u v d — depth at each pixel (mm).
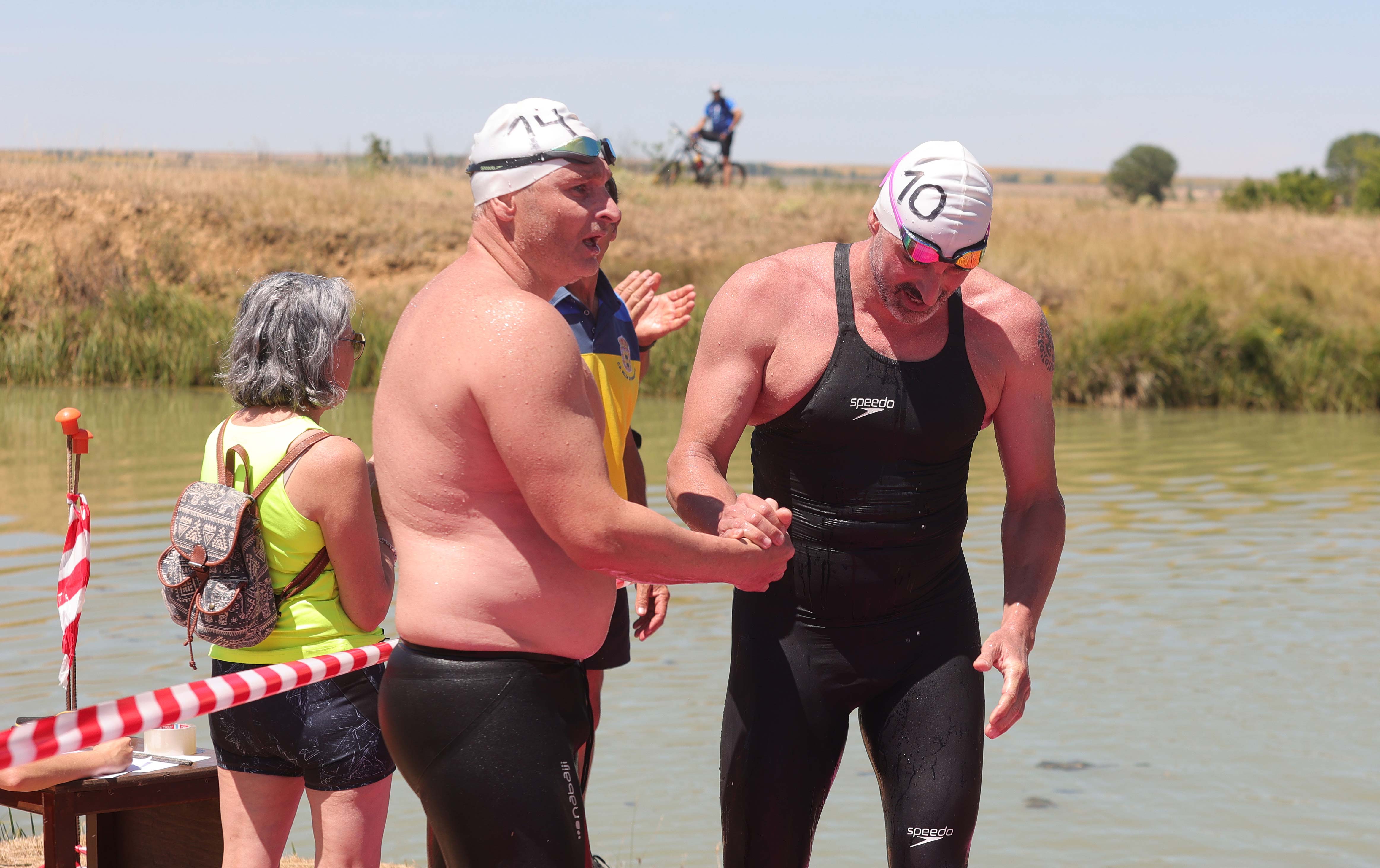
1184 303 18969
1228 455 12859
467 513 2254
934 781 2785
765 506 2424
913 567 2883
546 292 2369
